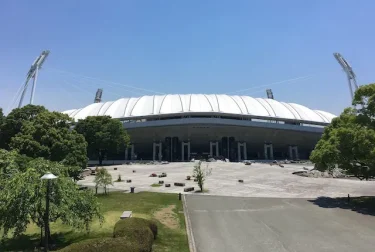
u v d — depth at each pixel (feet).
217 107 361.71
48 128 138.72
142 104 376.89
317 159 104.27
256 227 71.82
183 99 379.14
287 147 407.23
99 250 41.04
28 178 50.98
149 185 147.33
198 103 366.84
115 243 43.04
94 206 59.06
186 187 137.80
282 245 59.31
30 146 128.67
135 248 43.32
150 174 193.36
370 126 96.73
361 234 65.26
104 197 108.58
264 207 93.81
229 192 124.26
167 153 361.10
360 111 104.94
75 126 272.51
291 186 140.36
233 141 368.89
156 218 77.00
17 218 49.16
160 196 111.45
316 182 152.87
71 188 56.54
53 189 52.49
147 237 48.06
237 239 63.16
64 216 54.34
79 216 56.54
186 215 82.89
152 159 388.16
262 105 389.19
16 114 183.93
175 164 258.37
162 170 214.90
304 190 129.29
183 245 58.59
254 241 61.82
